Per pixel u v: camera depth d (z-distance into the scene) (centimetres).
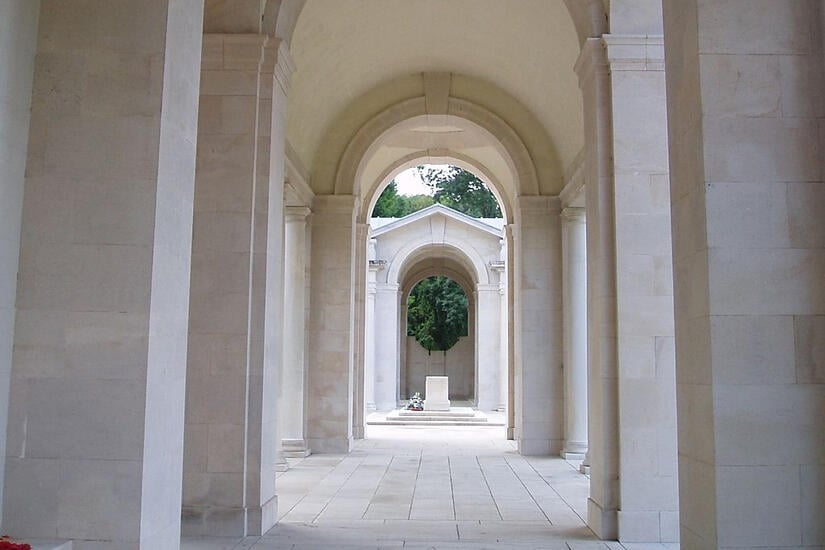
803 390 557
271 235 951
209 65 952
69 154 568
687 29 616
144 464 544
